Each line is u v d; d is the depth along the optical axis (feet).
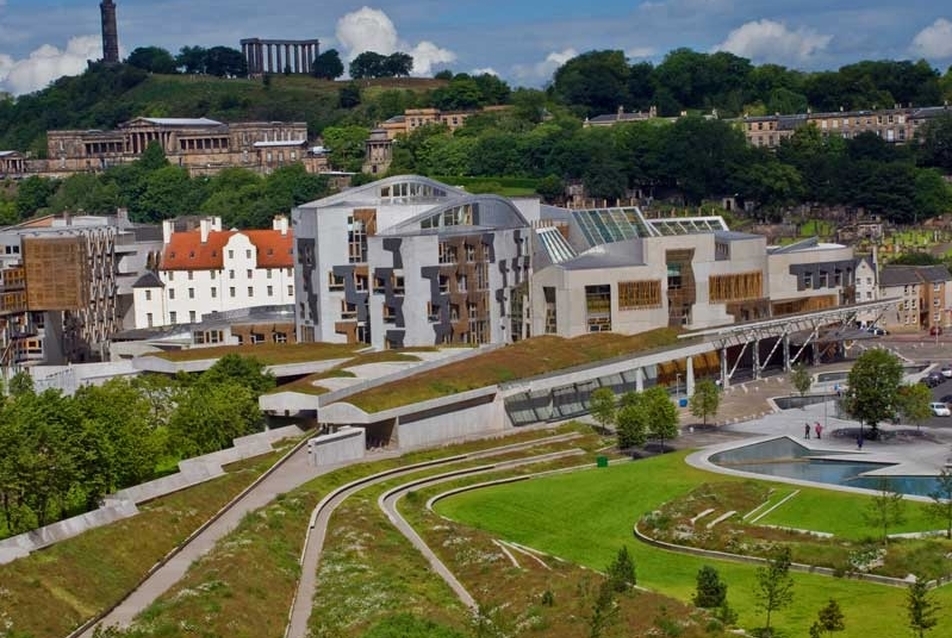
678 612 581.12
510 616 597.52
